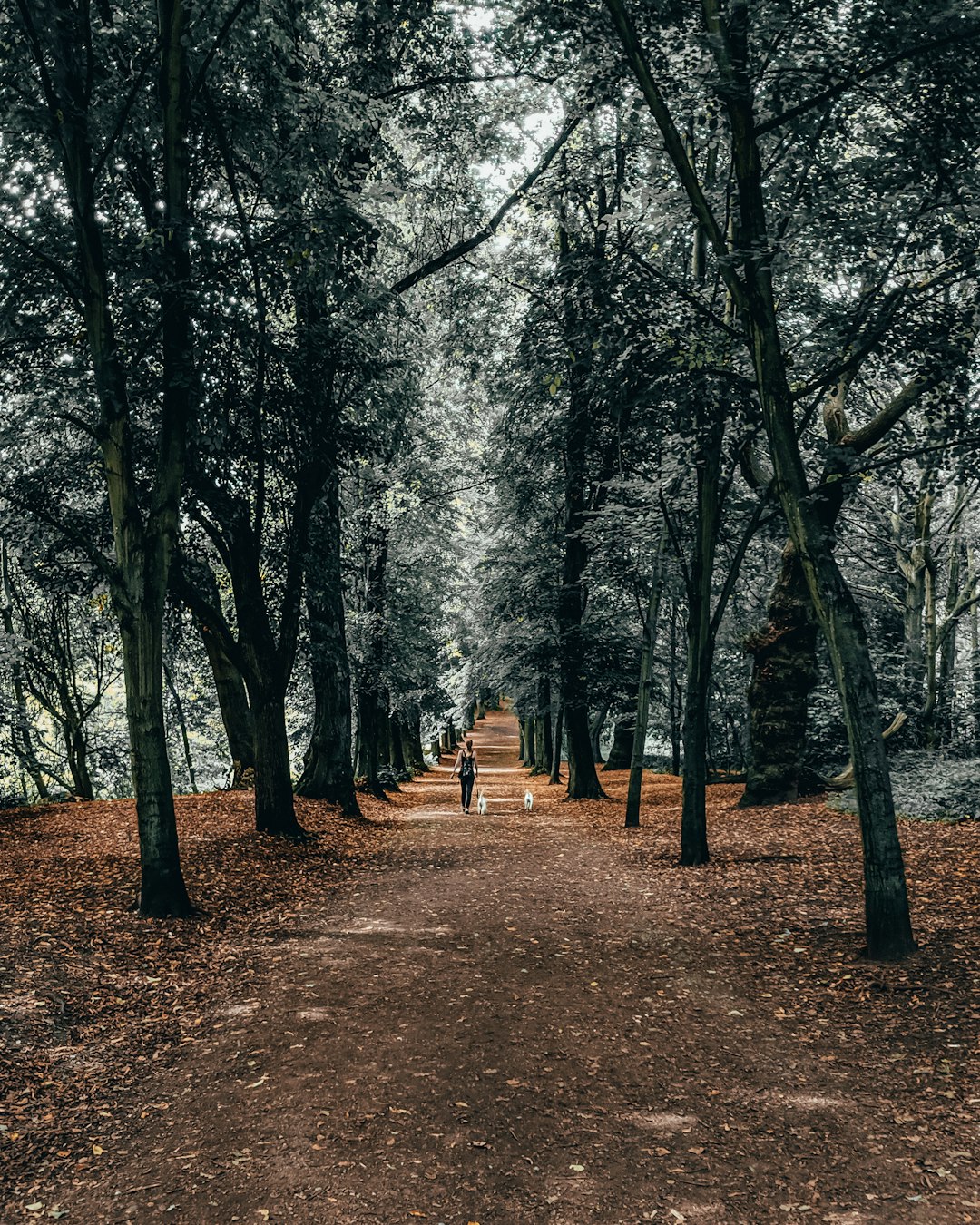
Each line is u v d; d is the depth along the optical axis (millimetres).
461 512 29812
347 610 27781
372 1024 6336
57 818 16859
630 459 16656
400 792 34625
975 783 14477
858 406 19188
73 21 9094
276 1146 4473
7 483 13500
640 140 11680
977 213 8734
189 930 8984
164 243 9383
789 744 18141
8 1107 4883
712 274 12242
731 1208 3834
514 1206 3883
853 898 9797
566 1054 5750
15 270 9961
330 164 12039
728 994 7012
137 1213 3857
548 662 25938
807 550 7887
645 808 22641
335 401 13789
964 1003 6180
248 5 9906
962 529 20578
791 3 8328
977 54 8102
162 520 9781
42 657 24016
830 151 11039
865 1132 4508
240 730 22797
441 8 15055
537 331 16922
